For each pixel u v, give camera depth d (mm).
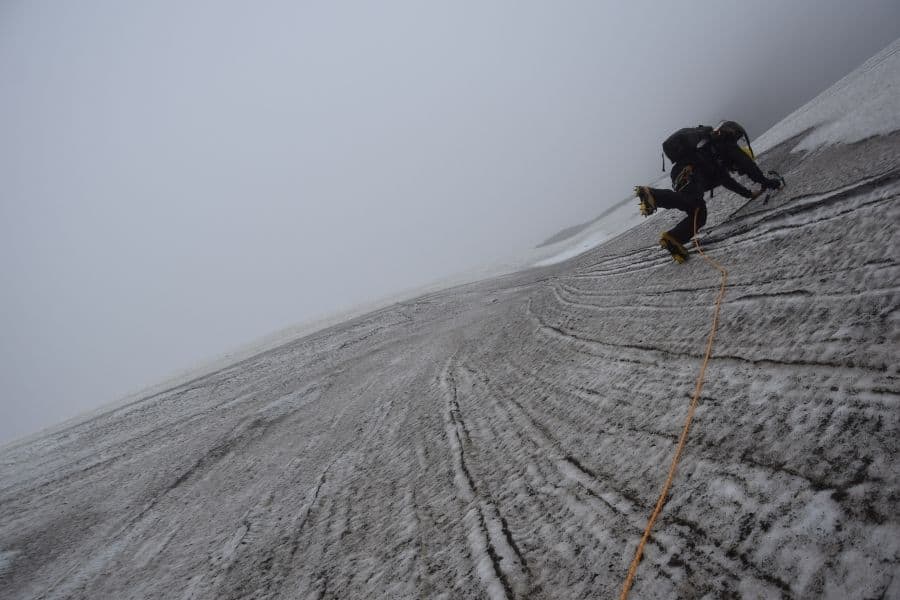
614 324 4867
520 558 2258
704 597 1621
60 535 5973
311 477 4762
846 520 1547
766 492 1851
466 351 7531
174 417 11891
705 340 3289
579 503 2451
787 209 4469
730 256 4387
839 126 6793
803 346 2490
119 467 8516
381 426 5512
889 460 1626
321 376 10852
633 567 1882
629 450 2670
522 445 3447
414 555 2680
